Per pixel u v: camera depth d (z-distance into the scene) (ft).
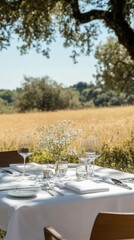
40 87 142.41
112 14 36.09
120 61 87.20
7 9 36.47
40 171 12.44
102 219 6.95
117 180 10.68
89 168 11.47
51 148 11.52
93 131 45.11
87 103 137.90
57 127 11.50
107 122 55.93
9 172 12.29
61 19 42.52
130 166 26.48
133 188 10.21
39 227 8.84
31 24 38.99
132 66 84.94
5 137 44.42
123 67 87.25
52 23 41.27
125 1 36.96
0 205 9.10
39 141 11.68
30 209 8.74
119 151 31.22
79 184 10.00
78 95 143.13
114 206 9.54
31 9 36.52
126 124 51.70
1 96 124.16
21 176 11.68
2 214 9.04
